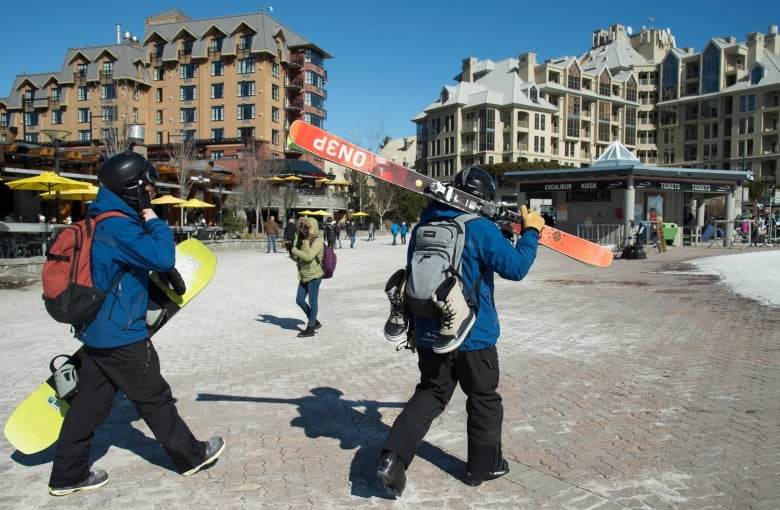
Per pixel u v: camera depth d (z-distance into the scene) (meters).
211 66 69.56
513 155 76.62
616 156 30.80
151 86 72.00
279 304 11.14
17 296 11.77
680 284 13.18
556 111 79.50
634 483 3.26
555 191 31.17
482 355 3.01
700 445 3.80
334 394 5.08
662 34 97.81
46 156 24.80
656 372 5.65
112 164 2.98
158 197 30.56
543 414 4.46
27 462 3.65
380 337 7.71
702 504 3.01
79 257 2.86
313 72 73.62
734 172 29.22
